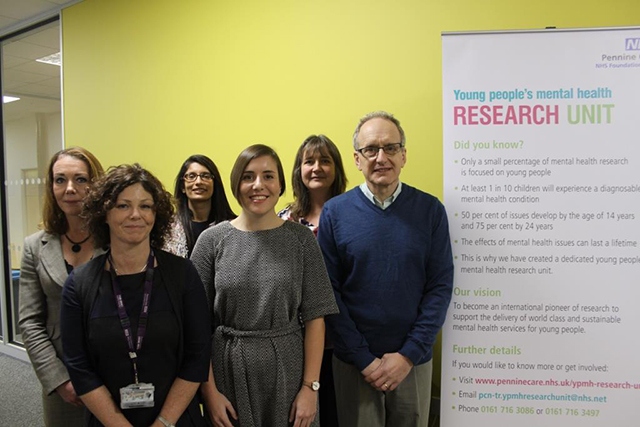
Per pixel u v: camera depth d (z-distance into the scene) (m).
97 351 1.28
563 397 1.75
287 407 1.48
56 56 4.43
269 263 1.50
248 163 1.52
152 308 1.32
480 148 1.76
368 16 2.65
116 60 3.59
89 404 1.29
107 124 3.69
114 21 3.57
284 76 2.90
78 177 1.60
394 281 1.64
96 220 1.34
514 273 1.76
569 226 1.73
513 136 1.74
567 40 1.70
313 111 2.83
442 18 2.49
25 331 1.58
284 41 2.89
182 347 1.37
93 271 1.33
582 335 1.73
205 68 3.18
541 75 1.72
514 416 1.79
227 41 3.08
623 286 1.71
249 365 1.46
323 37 2.77
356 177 2.74
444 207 1.77
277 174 1.55
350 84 2.72
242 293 1.48
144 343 1.30
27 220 4.35
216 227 1.59
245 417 1.45
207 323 1.42
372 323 1.65
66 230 1.65
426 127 2.56
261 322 1.47
